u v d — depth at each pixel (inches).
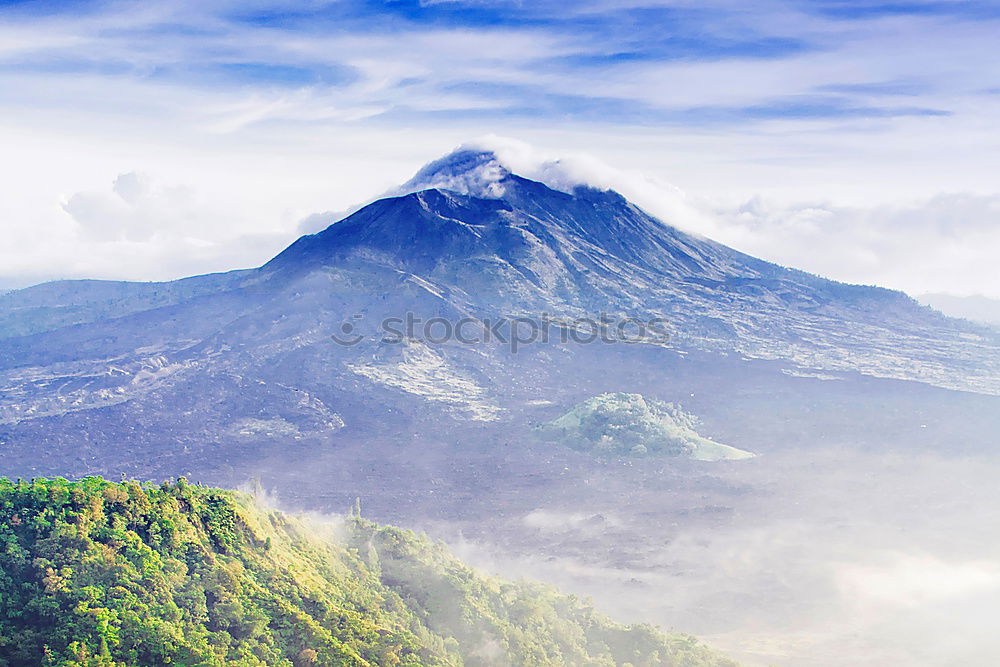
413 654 3725.4
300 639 3553.2
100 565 3437.5
